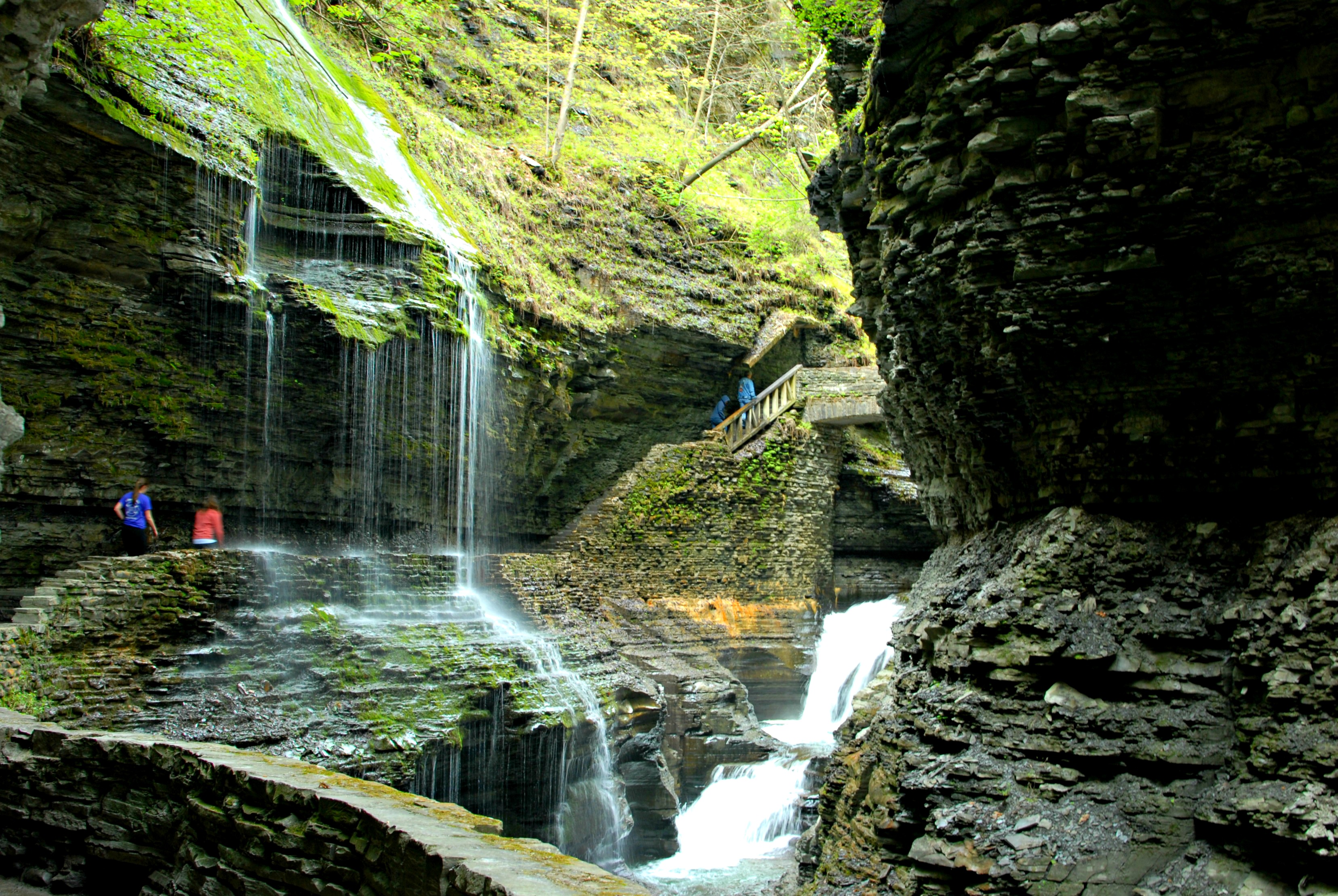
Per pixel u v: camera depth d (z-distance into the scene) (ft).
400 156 69.77
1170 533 24.49
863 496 100.83
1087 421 25.43
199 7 58.54
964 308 26.68
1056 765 23.32
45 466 46.39
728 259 99.55
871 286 35.88
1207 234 21.75
